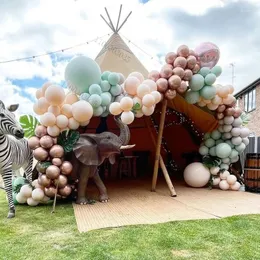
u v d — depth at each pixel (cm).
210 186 775
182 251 331
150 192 737
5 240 372
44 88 571
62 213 517
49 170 549
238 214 498
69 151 581
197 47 662
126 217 484
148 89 603
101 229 415
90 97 582
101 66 798
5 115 486
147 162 1173
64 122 568
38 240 372
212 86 664
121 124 611
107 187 829
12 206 496
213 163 761
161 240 364
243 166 812
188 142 1090
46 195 572
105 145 609
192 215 493
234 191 745
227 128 739
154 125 1009
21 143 591
